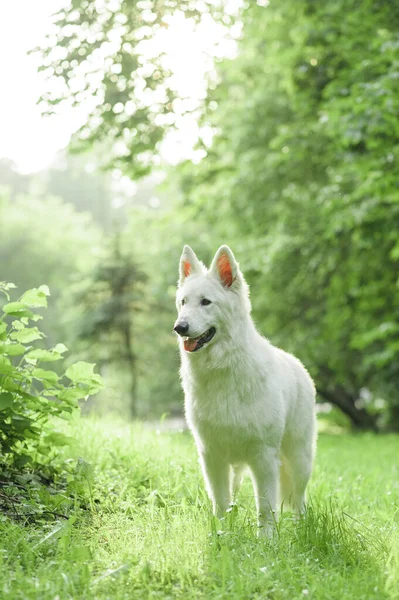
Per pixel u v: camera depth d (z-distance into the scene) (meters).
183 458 7.71
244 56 20.34
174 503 6.12
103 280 28.89
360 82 13.66
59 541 4.73
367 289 19.39
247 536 5.15
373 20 14.30
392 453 13.77
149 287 28.94
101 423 9.20
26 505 5.46
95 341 29.03
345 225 17.22
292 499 6.31
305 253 19.31
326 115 13.91
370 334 18.28
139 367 29.91
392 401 23.89
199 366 5.57
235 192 21.31
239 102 22.25
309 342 22.36
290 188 20.03
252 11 15.52
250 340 5.72
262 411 5.54
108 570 4.35
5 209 55.62
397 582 4.31
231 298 5.67
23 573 4.23
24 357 6.23
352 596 4.12
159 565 4.45
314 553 4.89
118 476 6.70
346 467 10.43
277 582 4.29
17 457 6.09
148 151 14.73
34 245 53.66
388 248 18.25
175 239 26.67
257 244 20.11
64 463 6.62
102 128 13.95
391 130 12.71
